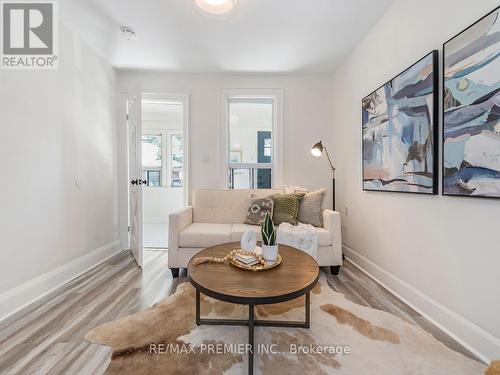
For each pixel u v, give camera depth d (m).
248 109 3.50
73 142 2.35
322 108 3.31
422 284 1.70
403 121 1.87
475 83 1.28
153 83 3.24
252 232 1.61
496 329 1.23
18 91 1.78
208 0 1.81
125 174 3.21
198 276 1.34
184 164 3.30
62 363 1.22
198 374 1.15
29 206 1.86
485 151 1.24
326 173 3.33
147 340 1.38
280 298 1.14
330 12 2.07
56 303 1.81
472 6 1.32
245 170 3.52
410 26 1.81
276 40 2.48
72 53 2.33
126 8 2.01
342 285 2.14
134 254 2.86
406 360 1.24
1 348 1.33
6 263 1.68
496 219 1.22
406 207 1.87
